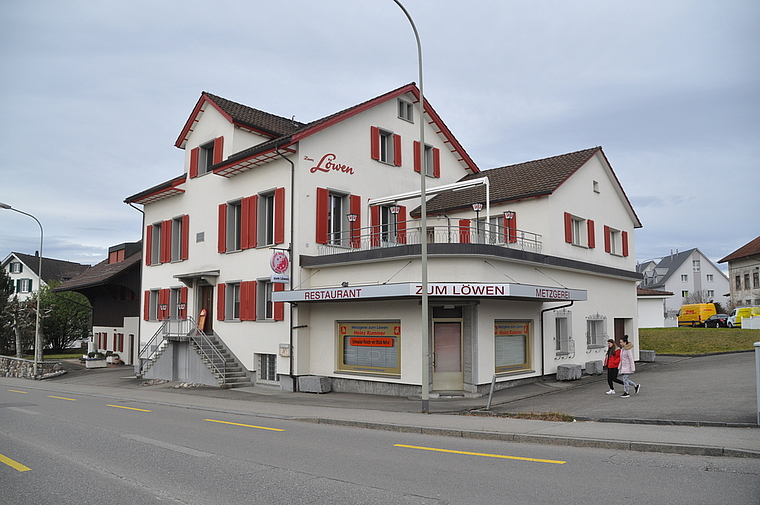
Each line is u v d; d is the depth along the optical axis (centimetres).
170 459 910
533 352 2067
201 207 2617
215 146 2520
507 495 674
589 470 793
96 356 3709
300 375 2081
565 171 2309
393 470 817
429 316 1844
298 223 2086
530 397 1714
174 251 2819
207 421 1383
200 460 901
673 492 671
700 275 8762
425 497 673
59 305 5500
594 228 2497
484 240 2070
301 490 713
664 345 3200
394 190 2478
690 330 3528
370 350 1975
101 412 1566
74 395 2138
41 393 2220
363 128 2362
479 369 1809
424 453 944
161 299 2858
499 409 1484
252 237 2286
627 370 1586
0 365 3662
